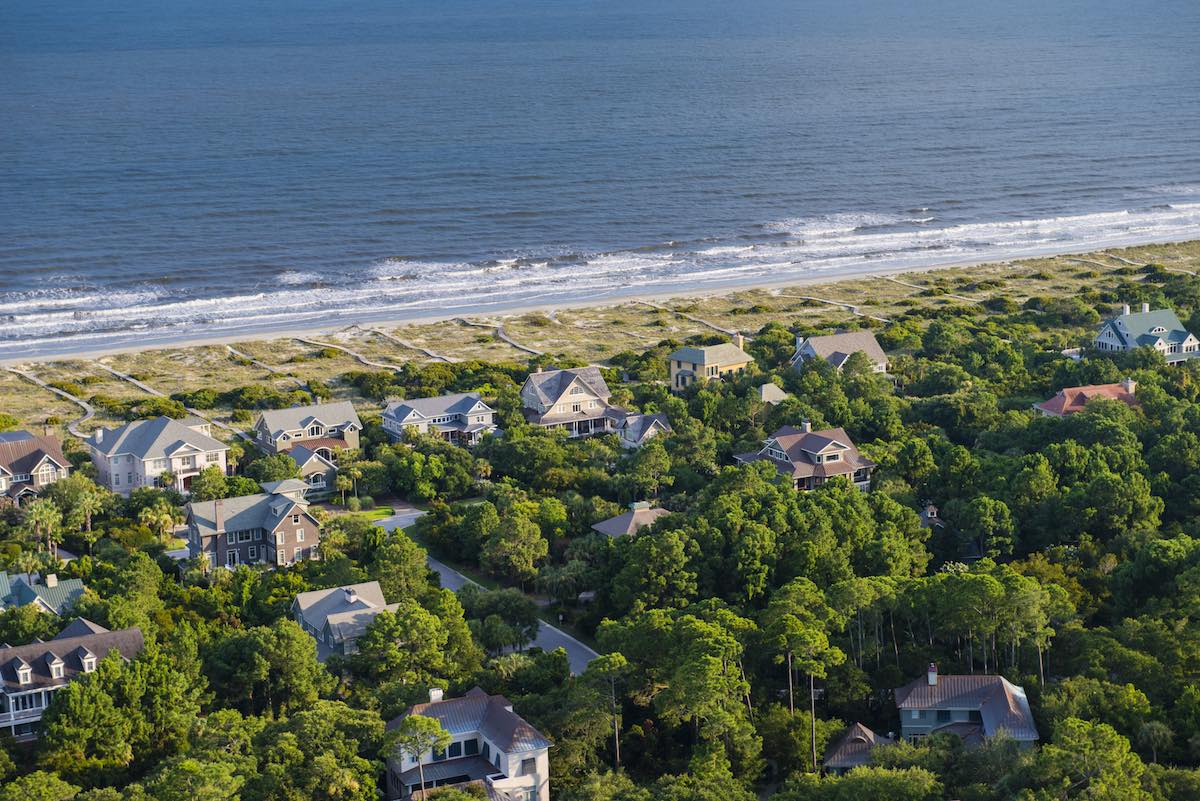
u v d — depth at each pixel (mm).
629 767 160000
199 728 159625
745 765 155375
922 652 176250
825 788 144625
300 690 169750
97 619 184500
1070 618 180500
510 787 150875
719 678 155875
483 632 189375
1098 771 139125
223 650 173375
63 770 153375
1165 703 164250
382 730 154500
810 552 198000
